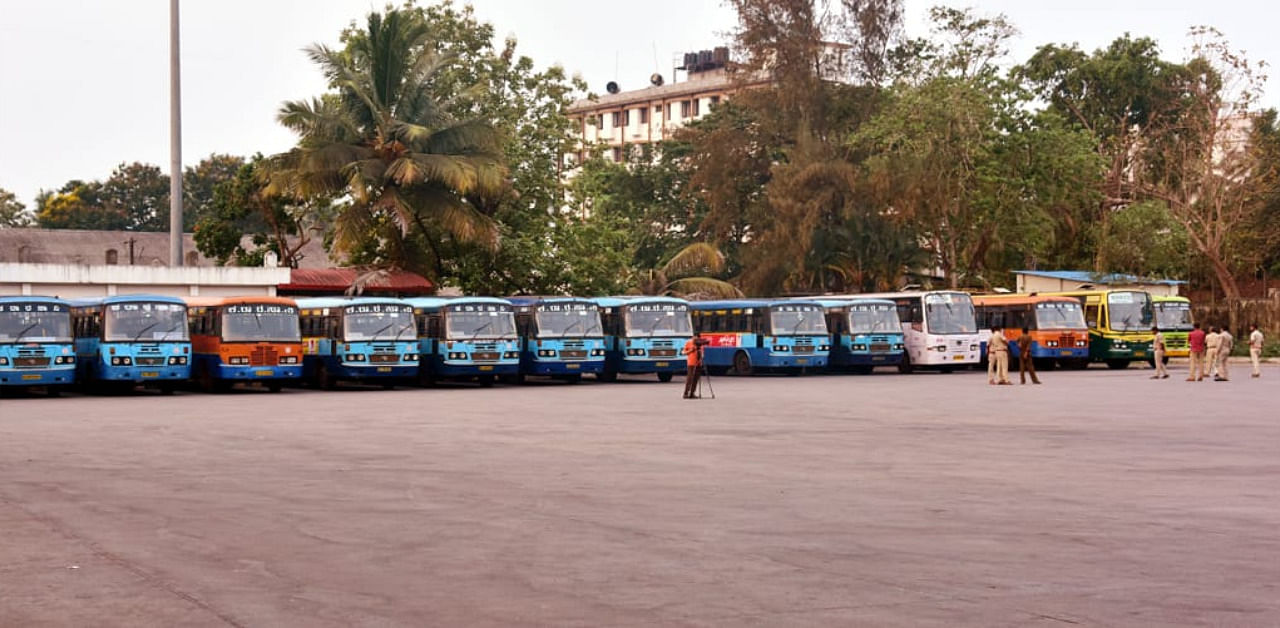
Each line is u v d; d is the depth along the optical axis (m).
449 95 62.69
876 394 39.31
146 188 111.69
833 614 9.70
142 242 88.00
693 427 27.11
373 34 58.81
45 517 14.53
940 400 36.06
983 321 59.16
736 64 77.81
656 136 127.25
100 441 23.98
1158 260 67.56
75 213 109.00
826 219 72.88
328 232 64.12
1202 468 19.31
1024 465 19.73
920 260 71.44
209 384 43.25
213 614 9.72
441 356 45.78
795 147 74.62
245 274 53.69
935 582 10.89
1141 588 10.63
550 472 18.89
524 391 43.19
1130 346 56.88
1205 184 69.81
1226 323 67.94
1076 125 72.00
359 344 44.28
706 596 10.35
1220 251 71.38
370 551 12.39
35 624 9.40
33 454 21.55
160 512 14.91
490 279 63.31
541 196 65.12
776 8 74.81
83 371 42.56
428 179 58.31
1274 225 72.50
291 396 40.56
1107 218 72.81
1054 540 12.96
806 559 11.95
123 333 40.66
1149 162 83.12
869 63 75.12
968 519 14.35
